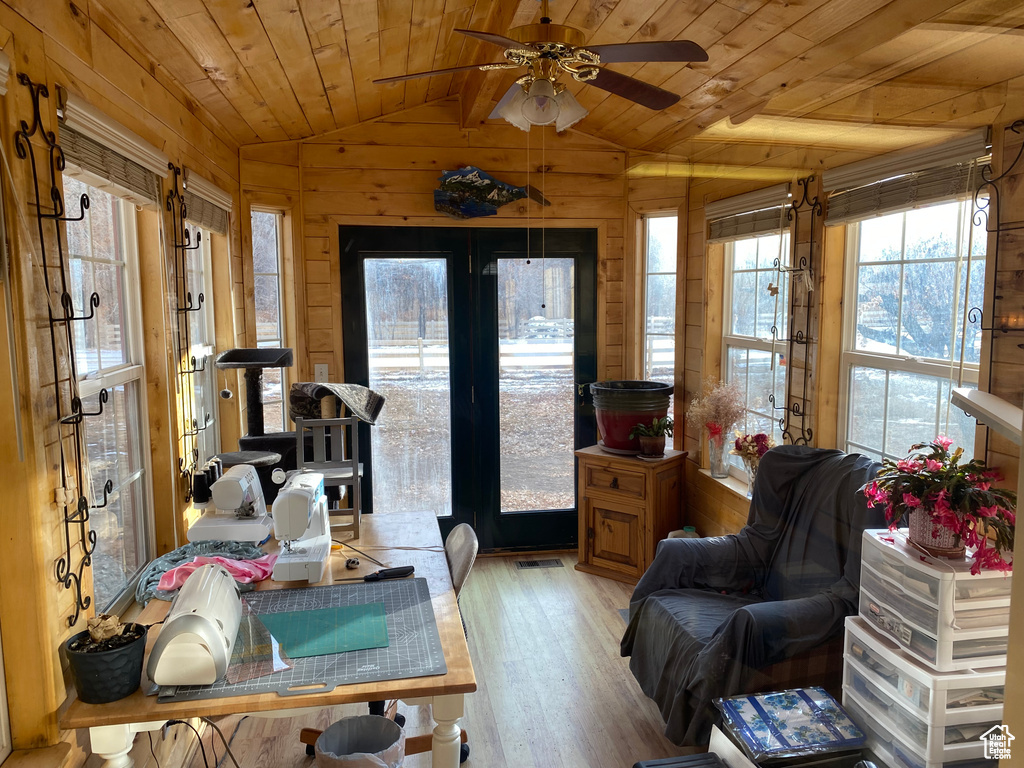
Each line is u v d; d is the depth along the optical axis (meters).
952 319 1.71
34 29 1.66
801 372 2.48
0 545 1.61
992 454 1.36
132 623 1.73
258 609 2.04
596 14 2.68
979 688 1.32
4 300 1.56
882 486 1.56
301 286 4.04
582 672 3.01
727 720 1.87
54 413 1.73
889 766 1.51
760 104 2.34
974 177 1.48
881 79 1.76
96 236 2.17
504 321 4.27
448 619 1.99
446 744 1.71
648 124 3.59
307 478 2.42
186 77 2.66
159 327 2.51
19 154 1.58
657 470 3.71
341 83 3.26
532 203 4.20
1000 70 1.40
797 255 2.31
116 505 2.26
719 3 2.34
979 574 1.34
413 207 4.12
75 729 1.71
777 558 2.32
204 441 3.16
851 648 1.69
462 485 4.33
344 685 1.66
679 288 3.67
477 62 3.33
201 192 2.92
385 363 4.21
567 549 4.45
